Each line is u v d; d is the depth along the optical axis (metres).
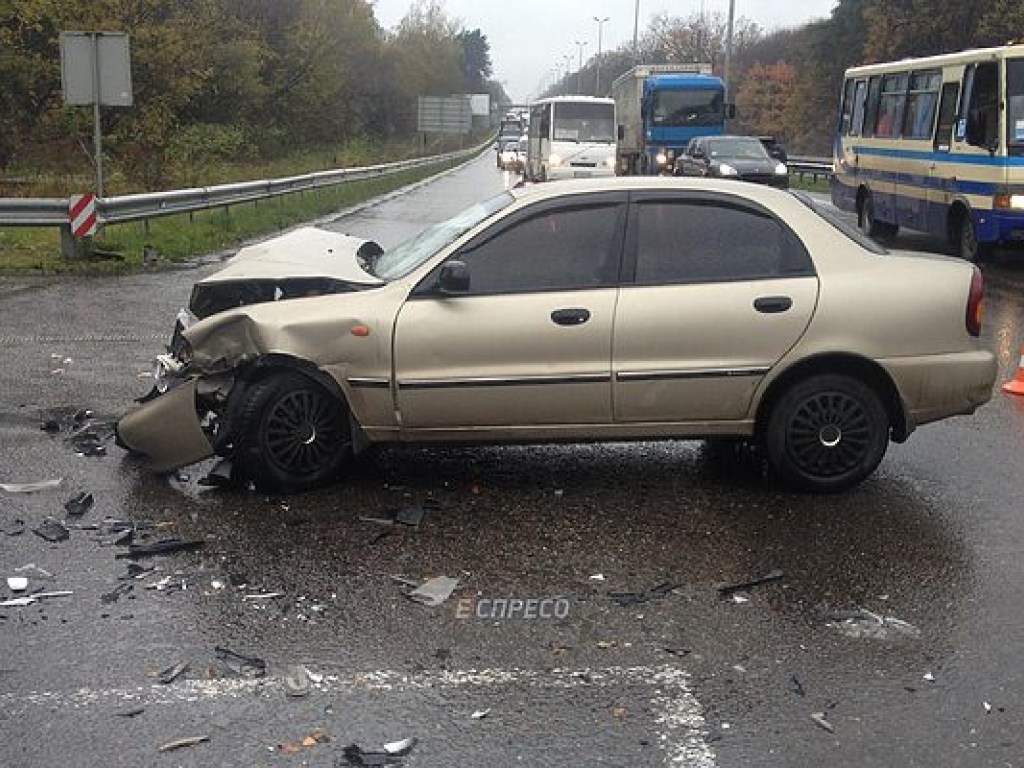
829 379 5.73
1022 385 8.26
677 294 5.62
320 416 5.77
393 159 51.94
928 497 5.83
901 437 5.95
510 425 5.70
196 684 3.83
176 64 32.66
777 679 3.90
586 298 5.61
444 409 5.64
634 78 36.12
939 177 16.14
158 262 14.96
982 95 14.84
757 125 81.12
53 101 31.31
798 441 5.79
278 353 5.57
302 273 6.05
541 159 29.83
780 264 5.74
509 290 5.64
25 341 9.58
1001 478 6.17
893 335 5.70
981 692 3.81
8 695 3.74
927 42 53.12
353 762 3.37
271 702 3.72
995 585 4.71
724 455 6.55
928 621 4.36
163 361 6.17
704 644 4.16
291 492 5.80
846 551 5.07
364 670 3.95
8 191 22.91
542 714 3.65
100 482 5.93
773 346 5.65
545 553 5.03
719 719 3.63
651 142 32.41
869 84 19.81
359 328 5.59
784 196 5.92
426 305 5.62
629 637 4.22
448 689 3.82
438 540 5.18
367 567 4.86
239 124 44.12
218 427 5.88
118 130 31.62
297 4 52.44
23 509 5.51
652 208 5.76
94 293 12.34
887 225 19.83
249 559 4.93
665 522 5.43
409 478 6.08
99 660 4.00
